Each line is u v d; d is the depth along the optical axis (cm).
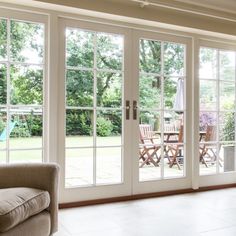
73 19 319
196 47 387
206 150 405
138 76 354
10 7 290
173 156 380
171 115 378
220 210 308
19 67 298
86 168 331
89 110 331
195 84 388
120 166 348
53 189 219
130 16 328
